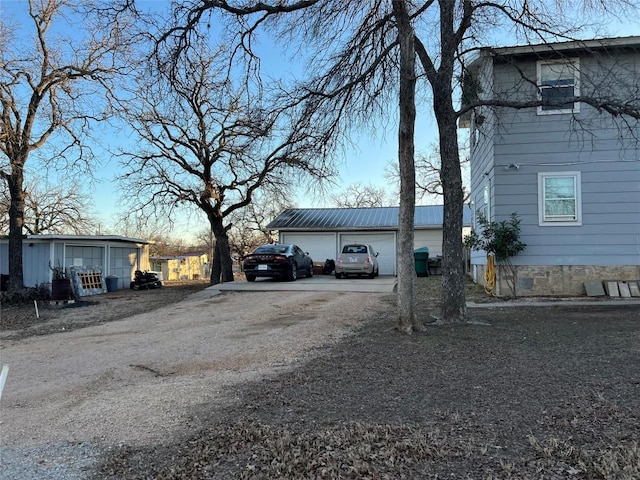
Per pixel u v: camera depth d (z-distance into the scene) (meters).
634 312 9.84
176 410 4.83
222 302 13.31
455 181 8.98
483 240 13.90
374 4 9.46
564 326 8.44
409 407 4.60
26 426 4.53
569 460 3.38
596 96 11.13
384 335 7.99
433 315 9.72
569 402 4.55
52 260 19.86
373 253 20.83
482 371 5.75
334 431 4.04
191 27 8.43
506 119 12.66
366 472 3.30
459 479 3.17
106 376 6.32
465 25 9.05
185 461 3.60
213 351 7.55
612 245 12.23
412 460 3.46
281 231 24.53
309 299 13.04
